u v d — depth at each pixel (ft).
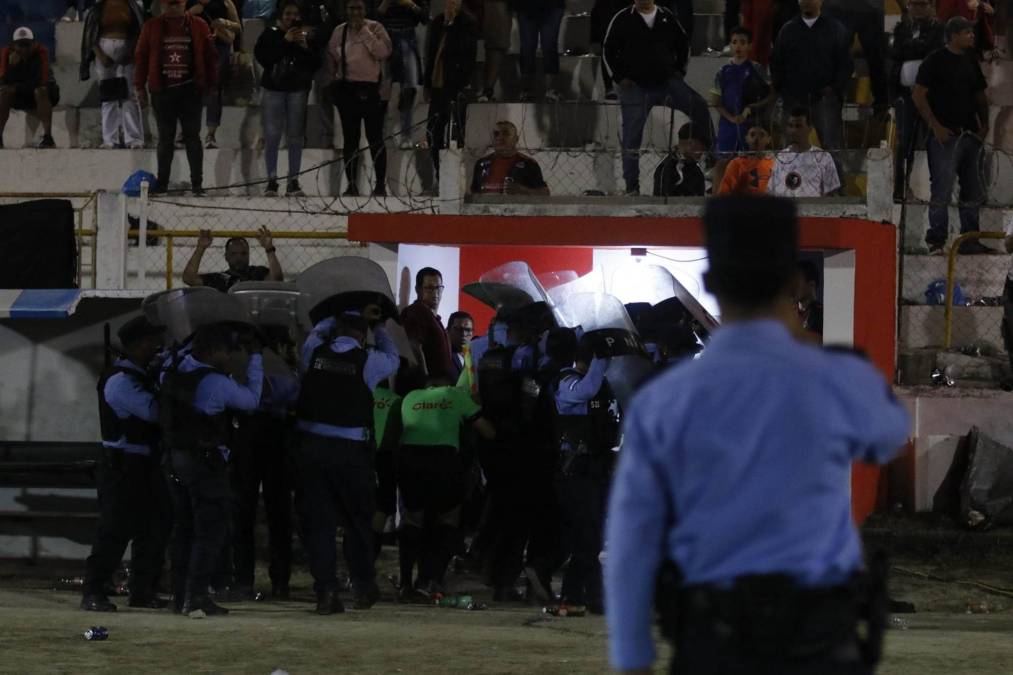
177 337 102.01
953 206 168.14
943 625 107.86
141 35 178.81
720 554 29.86
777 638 28.99
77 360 127.85
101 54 189.16
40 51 194.59
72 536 124.16
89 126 199.72
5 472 123.44
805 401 30.14
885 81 175.01
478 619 103.50
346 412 102.01
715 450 29.91
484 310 148.97
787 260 30.86
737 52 169.58
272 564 114.83
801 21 164.14
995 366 162.30
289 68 179.73
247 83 201.77
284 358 119.85
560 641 87.71
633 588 30.25
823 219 141.69
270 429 111.55
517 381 113.09
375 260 145.69
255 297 120.16
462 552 123.54
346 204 176.96
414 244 144.66
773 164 152.87
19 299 126.11
